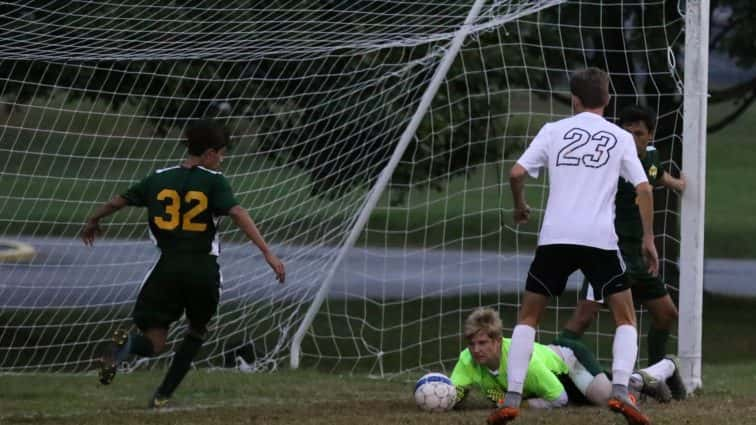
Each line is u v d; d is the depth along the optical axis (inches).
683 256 1043.9
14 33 1122.7
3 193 1616.6
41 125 1477.6
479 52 1679.4
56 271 1573.6
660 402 944.3
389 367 1517.0
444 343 1688.0
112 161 1501.0
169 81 1507.1
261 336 1412.4
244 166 1633.9
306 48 1257.4
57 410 963.3
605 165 769.6
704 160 1040.2
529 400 898.7
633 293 1012.5
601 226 757.3
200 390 1108.5
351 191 1489.9
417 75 1465.3
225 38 1202.6
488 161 1854.1
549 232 766.5
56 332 1549.0
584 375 915.4
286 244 1467.8
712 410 887.7
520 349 766.5
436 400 896.9
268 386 1140.5
